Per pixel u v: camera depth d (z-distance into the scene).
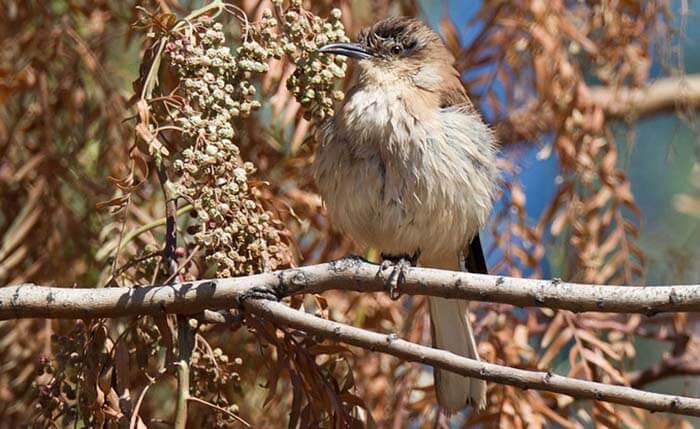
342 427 8.99
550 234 12.71
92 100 12.27
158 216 11.61
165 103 8.76
